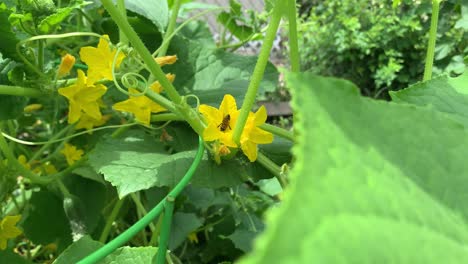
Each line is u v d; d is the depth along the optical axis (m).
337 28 1.48
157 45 0.42
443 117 0.13
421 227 0.09
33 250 0.48
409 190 0.10
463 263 0.09
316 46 1.53
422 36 1.33
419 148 0.12
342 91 0.11
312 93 0.09
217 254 0.50
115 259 0.26
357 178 0.09
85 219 0.37
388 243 0.08
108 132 0.40
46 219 0.38
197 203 0.46
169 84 0.27
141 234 0.44
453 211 0.12
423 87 0.26
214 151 0.27
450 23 1.08
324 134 0.09
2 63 0.31
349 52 1.46
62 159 0.42
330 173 0.08
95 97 0.31
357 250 0.07
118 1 0.33
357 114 0.11
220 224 0.50
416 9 1.26
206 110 0.26
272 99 1.36
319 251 0.07
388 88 1.45
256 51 1.18
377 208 0.08
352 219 0.08
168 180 0.27
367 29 1.45
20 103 0.31
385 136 0.11
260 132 0.27
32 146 0.53
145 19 0.40
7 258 0.32
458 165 0.12
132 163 0.28
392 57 1.40
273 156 0.30
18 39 0.28
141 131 0.33
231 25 0.54
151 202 0.39
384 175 0.10
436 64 1.12
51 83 0.31
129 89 0.30
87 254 0.27
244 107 0.25
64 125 0.45
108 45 0.30
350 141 0.09
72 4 0.31
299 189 0.07
